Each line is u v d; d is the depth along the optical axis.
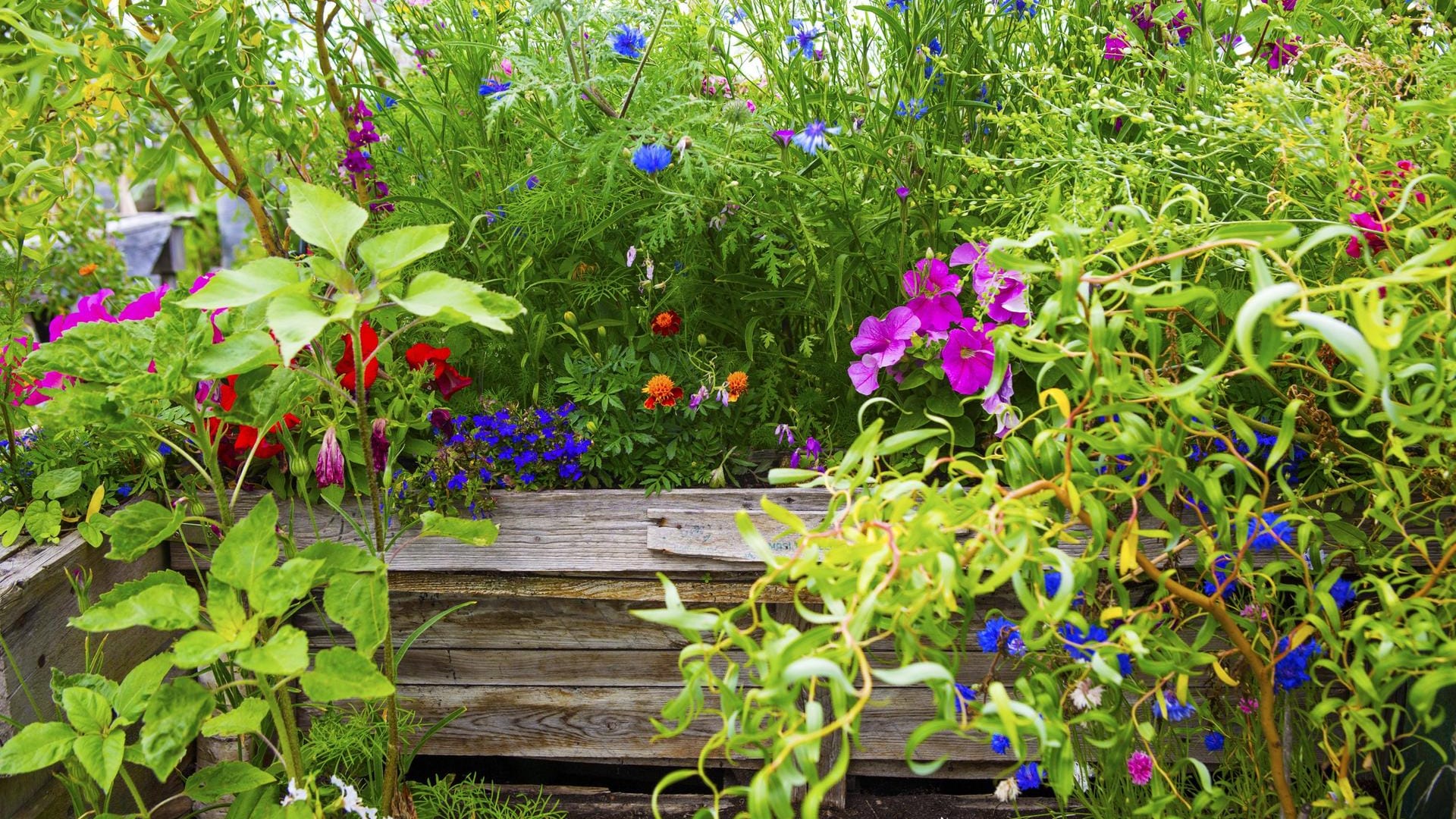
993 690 0.70
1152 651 1.04
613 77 1.54
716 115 1.56
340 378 1.52
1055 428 0.90
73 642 1.41
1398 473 0.97
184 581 1.07
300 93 1.66
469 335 1.72
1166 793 1.11
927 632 0.87
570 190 1.60
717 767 1.72
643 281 1.66
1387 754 1.51
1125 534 0.92
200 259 4.10
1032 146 1.46
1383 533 1.23
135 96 1.47
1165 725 1.45
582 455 1.60
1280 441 0.85
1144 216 0.88
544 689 1.66
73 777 1.25
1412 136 0.99
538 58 1.67
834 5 1.56
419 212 1.68
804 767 0.69
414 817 1.40
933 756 1.64
